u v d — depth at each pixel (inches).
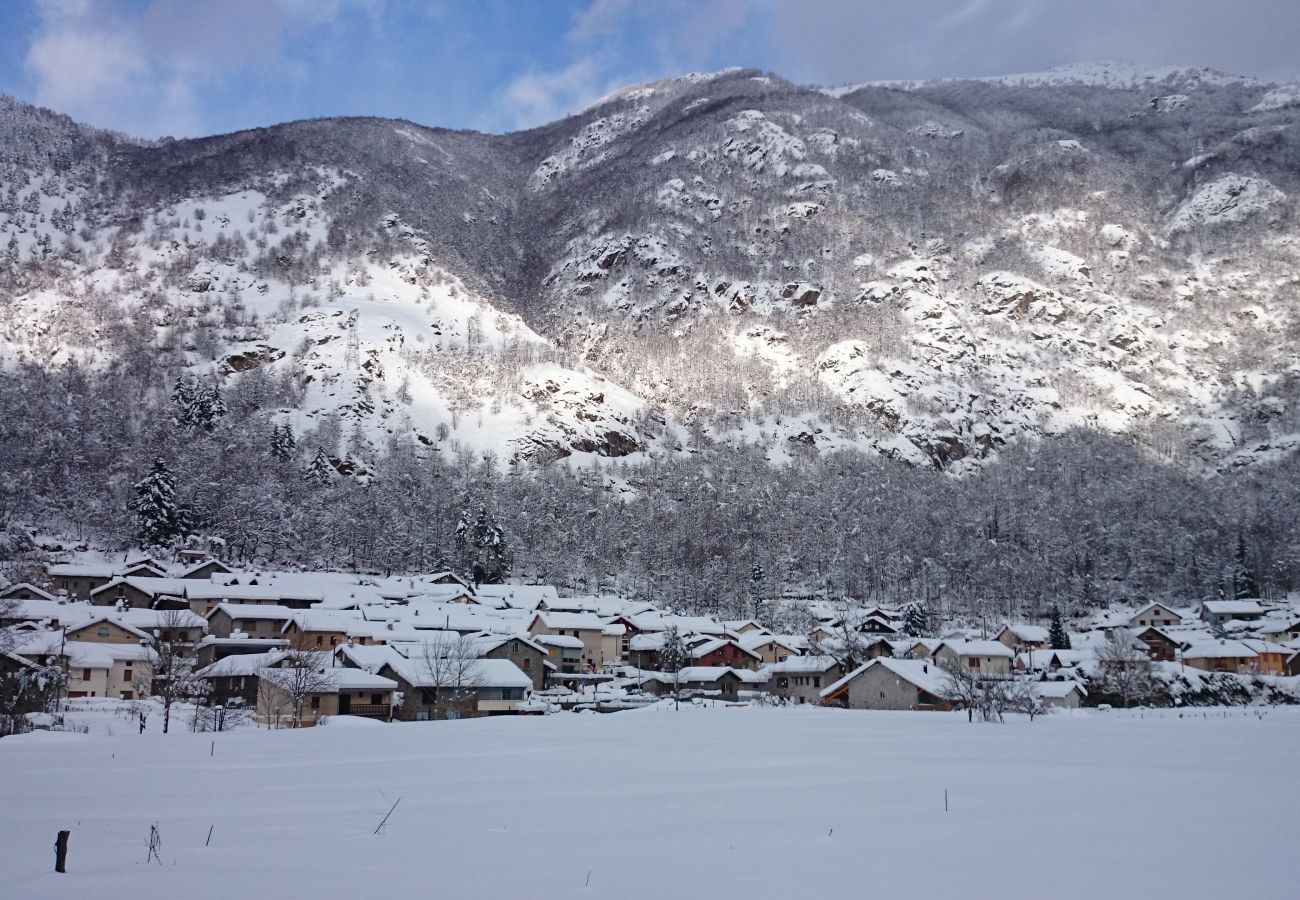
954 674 3228.3
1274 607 6264.8
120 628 3718.0
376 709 3213.6
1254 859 738.8
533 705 3612.2
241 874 652.1
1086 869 698.2
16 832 835.4
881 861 722.2
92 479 6948.8
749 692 4377.5
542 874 663.8
